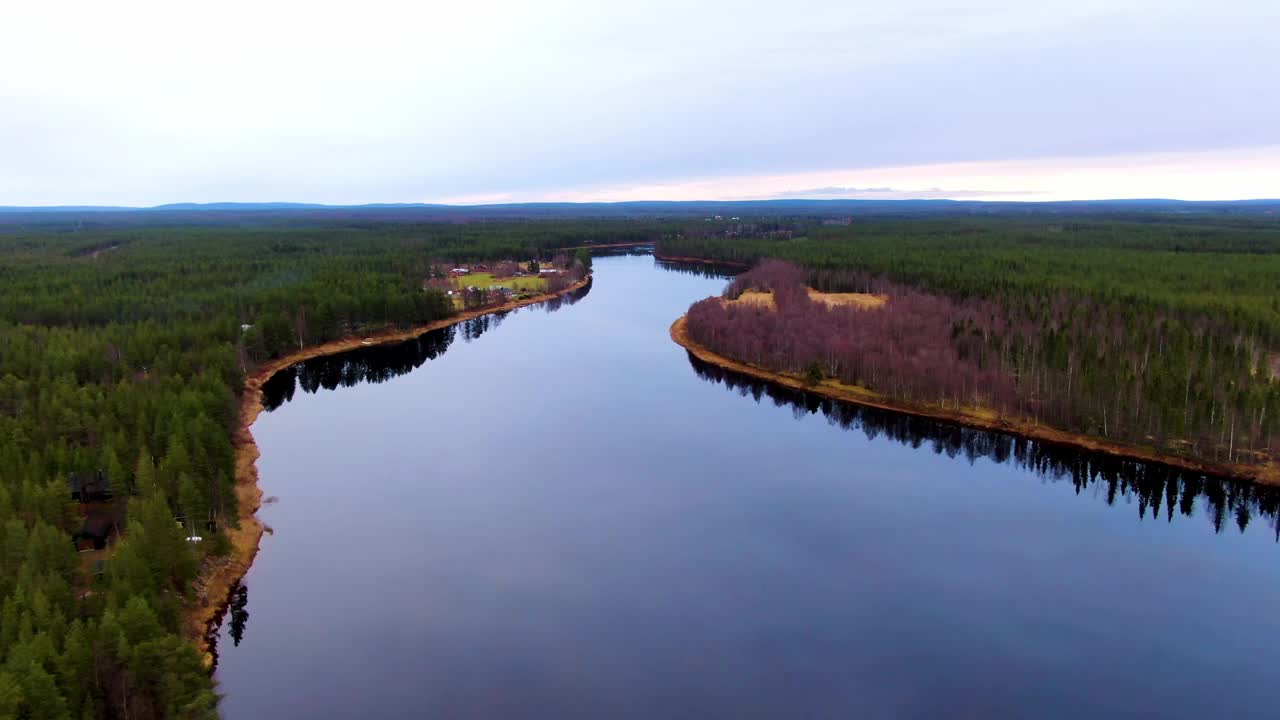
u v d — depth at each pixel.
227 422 102.25
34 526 62.88
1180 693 59.25
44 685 42.97
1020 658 63.62
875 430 121.88
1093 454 102.62
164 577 63.66
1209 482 94.56
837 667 62.66
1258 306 143.12
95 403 91.12
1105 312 142.00
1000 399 116.56
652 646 65.31
